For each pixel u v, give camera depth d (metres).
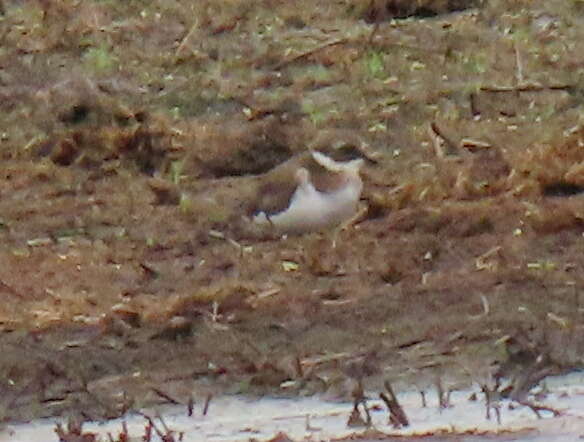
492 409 9.24
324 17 14.27
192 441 8.99
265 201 12.34
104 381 10.40
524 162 12.65
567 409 9.19
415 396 9.80
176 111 13.35
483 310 11.02
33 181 12.78
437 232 12.05
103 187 12.73
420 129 13.12
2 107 13.35
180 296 11.40
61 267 11.83
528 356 10.36
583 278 11.40
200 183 12.71
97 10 14.21
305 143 13.09
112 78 13.65
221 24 14.17
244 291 11.41
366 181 12.55
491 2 14.25
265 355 10.59
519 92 13.41
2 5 14.27
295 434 8.98
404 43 13.93
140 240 12.18
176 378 10.38
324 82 13.66
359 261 11.77
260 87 13.62
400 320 10.98
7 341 10.91
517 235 11.98
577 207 12.15
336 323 10.98
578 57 13.70
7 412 10.04
